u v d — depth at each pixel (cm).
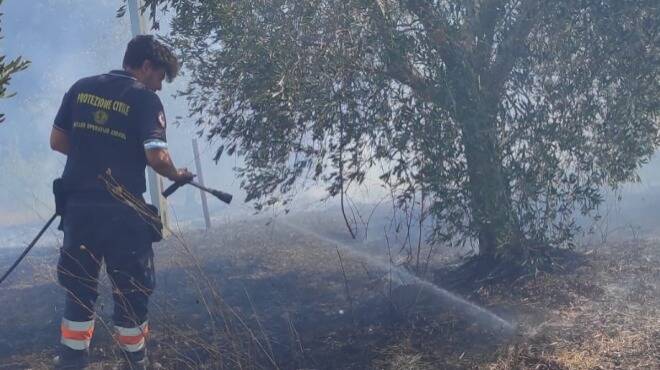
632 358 418
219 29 523
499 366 418
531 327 470
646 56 497
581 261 605
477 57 486
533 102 499
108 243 459
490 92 489
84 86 475
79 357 468
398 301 542
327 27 475
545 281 541
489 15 491
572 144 504
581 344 441
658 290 536
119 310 461
